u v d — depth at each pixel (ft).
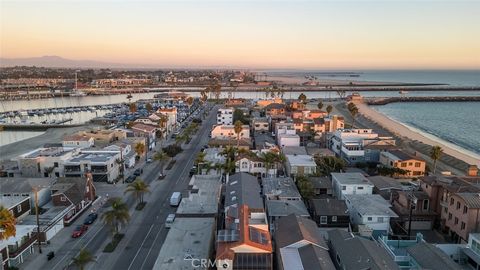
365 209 230.07
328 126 517.96
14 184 263.90
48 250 207.82
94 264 193.47
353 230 232.32
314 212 238.48
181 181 330.95
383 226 224.12
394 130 611.06
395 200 255.70
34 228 209.97
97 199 286.46
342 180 281.33
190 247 173.58
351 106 649.20
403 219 233.96
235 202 225.97
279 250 174.40
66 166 321.32
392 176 339.16
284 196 256.73
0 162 376.48
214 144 429.79
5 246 182.91
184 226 196.13
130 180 330.75
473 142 585.63
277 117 553.23
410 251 175.94
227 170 304.50
